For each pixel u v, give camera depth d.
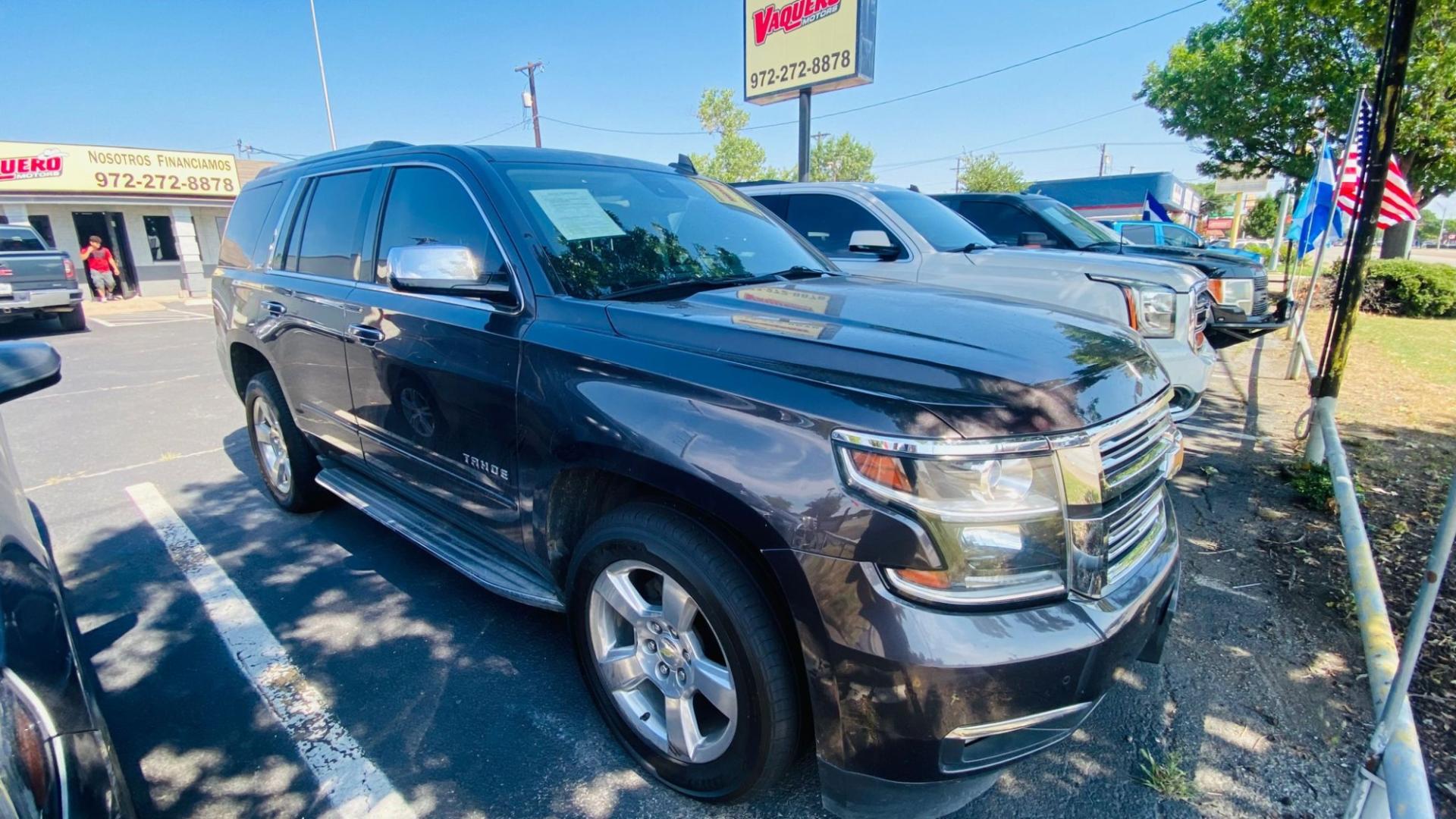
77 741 1.31
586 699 2.70
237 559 3.78
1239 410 6.48
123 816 1.38
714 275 2.87
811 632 1.79
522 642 3.05
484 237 2.74
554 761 2.40
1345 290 4.20
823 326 2.12
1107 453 1.86
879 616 1.69
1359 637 3.04
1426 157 13.45
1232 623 3.15
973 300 2.56
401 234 3.13
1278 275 20.27
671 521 2.06
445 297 2.81
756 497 1.81
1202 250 8.21
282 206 4.04
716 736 2.18
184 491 4.79
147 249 21.58
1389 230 15.21
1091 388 1.87
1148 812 2.19
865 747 1.78
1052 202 8.80
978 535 1.68
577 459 2.24
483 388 2.57
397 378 3.00
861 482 1.71
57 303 12.91
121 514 4.39
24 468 5.31
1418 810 1.50
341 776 2.33
